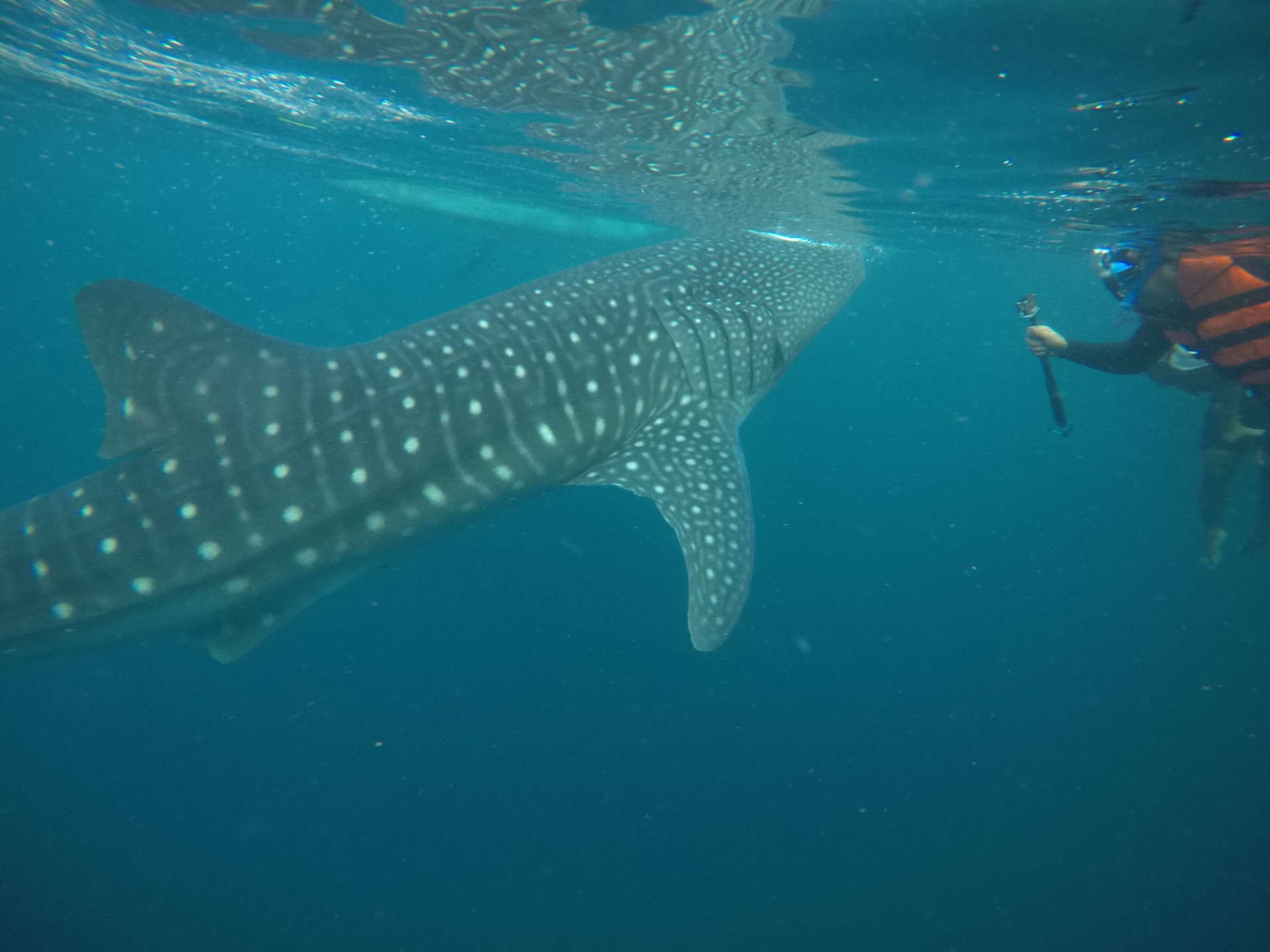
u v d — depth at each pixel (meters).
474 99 9.23
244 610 4.88
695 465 6.21
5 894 9.84
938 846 11.52
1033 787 12.88
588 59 7.02
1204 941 10.34
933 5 5.04
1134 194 9.76
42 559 4.20
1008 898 10.84
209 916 9.74
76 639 4.38
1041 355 6.25
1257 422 7.76
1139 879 11.46
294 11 7.26
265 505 4.62
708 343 6.52
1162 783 13.51
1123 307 6.11
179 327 4.54
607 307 6.09
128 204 51.81
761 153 9.77
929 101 7.00
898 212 12.79
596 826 10.92
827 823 11.50
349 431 4.85
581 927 9.84
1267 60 5.26
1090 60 5.64
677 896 10.27
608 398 5.85
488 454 5.31
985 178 9.89
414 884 10.20
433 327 5.44
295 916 9.79
